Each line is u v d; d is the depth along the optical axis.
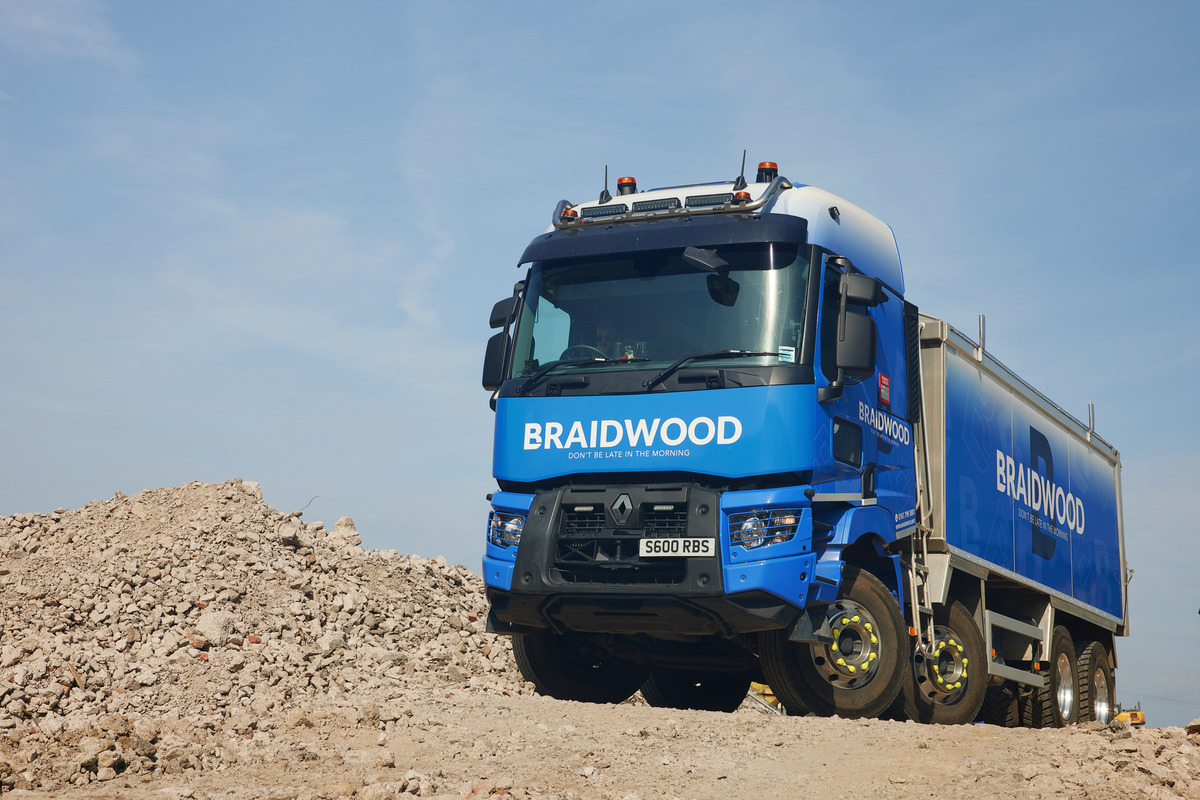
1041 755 6.27
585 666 9.89
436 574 13.84
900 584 9.04
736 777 6.02
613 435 8.17
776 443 7.82
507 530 8.45
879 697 8.46
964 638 9.95
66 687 8.09
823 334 8.33
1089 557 13.41
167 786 5.81
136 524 13.16
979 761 6.18
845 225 9.06
